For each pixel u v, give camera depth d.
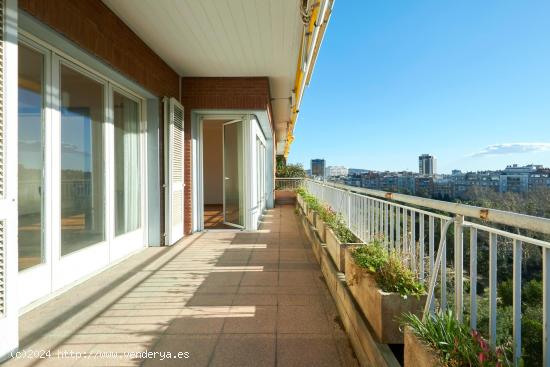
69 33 3.03
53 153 3.21
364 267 2.26
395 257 2.16
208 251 5.02
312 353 2.22
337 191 4.82
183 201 6.14
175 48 4.95
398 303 1.83
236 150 7.09
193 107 6.36
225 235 6.30
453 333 1.34
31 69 2.98
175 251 5.02
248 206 6.70
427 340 1.41
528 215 1.06
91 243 3.87
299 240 5.83
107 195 4.18
